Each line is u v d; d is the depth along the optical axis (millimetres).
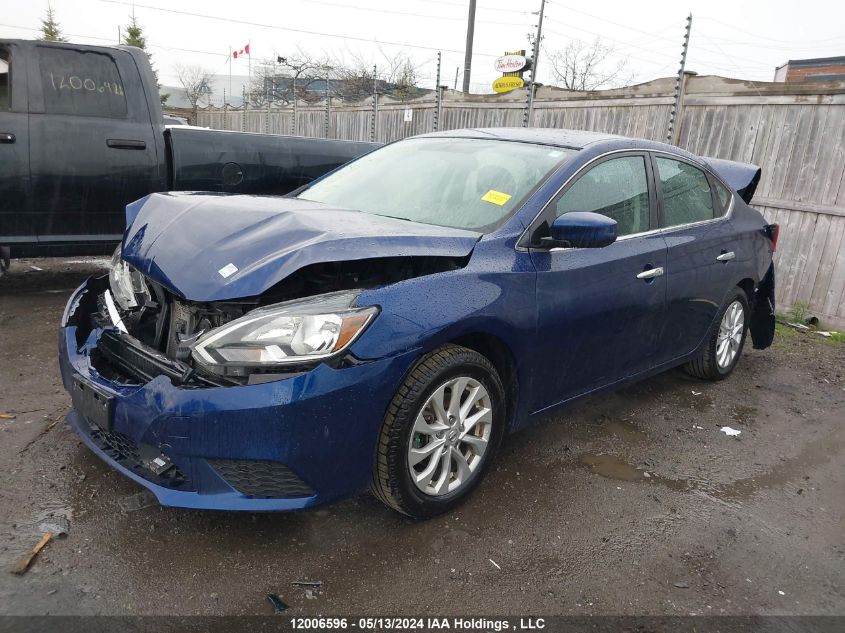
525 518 2953
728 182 4918
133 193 5637
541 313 3033
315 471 2396
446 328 2621
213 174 5809
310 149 6242
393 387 2498
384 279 2836
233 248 2592
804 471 3693
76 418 2918
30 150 5164
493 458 3072
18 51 5184
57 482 2912
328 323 2361
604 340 3475
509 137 3793
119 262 3078
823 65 36781
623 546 2814
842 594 2635
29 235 5340
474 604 2391
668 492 3314
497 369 3045
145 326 2900
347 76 26953
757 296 5230
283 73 33500
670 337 4051
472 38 24578
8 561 2398
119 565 2434
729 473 3586
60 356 2926
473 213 3197
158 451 2436
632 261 3559
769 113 6910
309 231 2609
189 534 2639
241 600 2316
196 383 2387
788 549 2912
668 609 2457
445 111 10977
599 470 3475
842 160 6469
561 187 3254
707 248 4203
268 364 2297
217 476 2379
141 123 5598
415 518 2785
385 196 3543
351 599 2363
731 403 4602
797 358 5785
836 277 6652
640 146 3893
